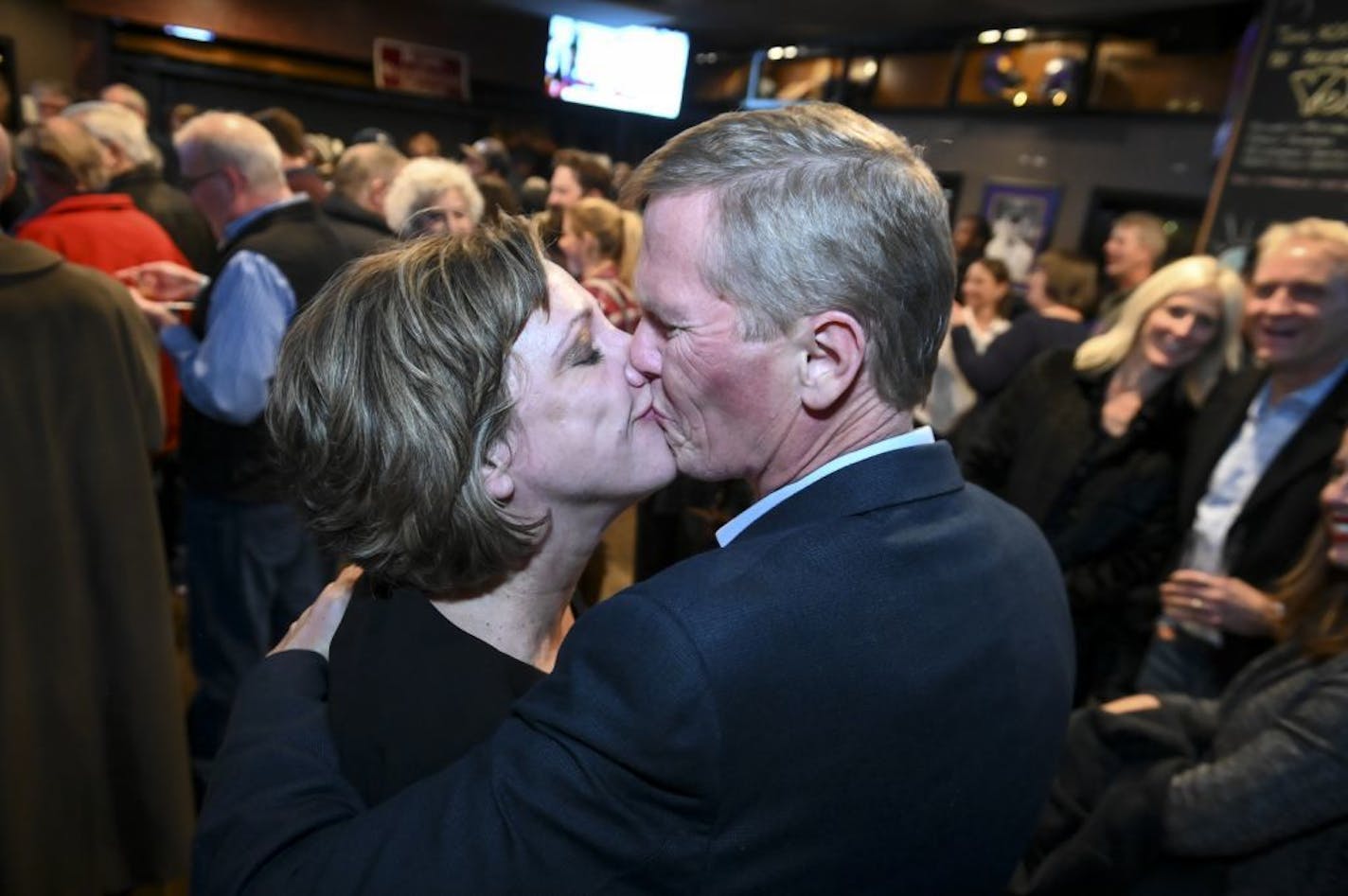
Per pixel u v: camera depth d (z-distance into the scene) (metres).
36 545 1.32
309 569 2.06
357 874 0.51
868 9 5.43
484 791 0.52
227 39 6.39
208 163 1.91
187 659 2.46
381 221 2.14
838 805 0.52
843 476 0.59
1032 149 5.32
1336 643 0.97
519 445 0.67
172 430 2.42
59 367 1.33
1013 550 0.66
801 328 0.57
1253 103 3.38
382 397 0.64
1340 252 1.43
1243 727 1.04
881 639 0.53
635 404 0.70
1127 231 3.16
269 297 1.77
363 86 7.05
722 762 0.48
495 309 0.64
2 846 1.31
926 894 0.58
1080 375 1.79
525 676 0.70
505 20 7.48
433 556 0.68
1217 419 1.63
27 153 2.21
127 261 2.19
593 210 2.44
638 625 0.50
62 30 5.80
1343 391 1.45
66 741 1.40
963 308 2.93
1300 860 0.93
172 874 1.59
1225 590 1.33
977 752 0.57
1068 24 5.02
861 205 0.55
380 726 0.65
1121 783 1.09
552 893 0.50
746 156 0.57
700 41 7.73
